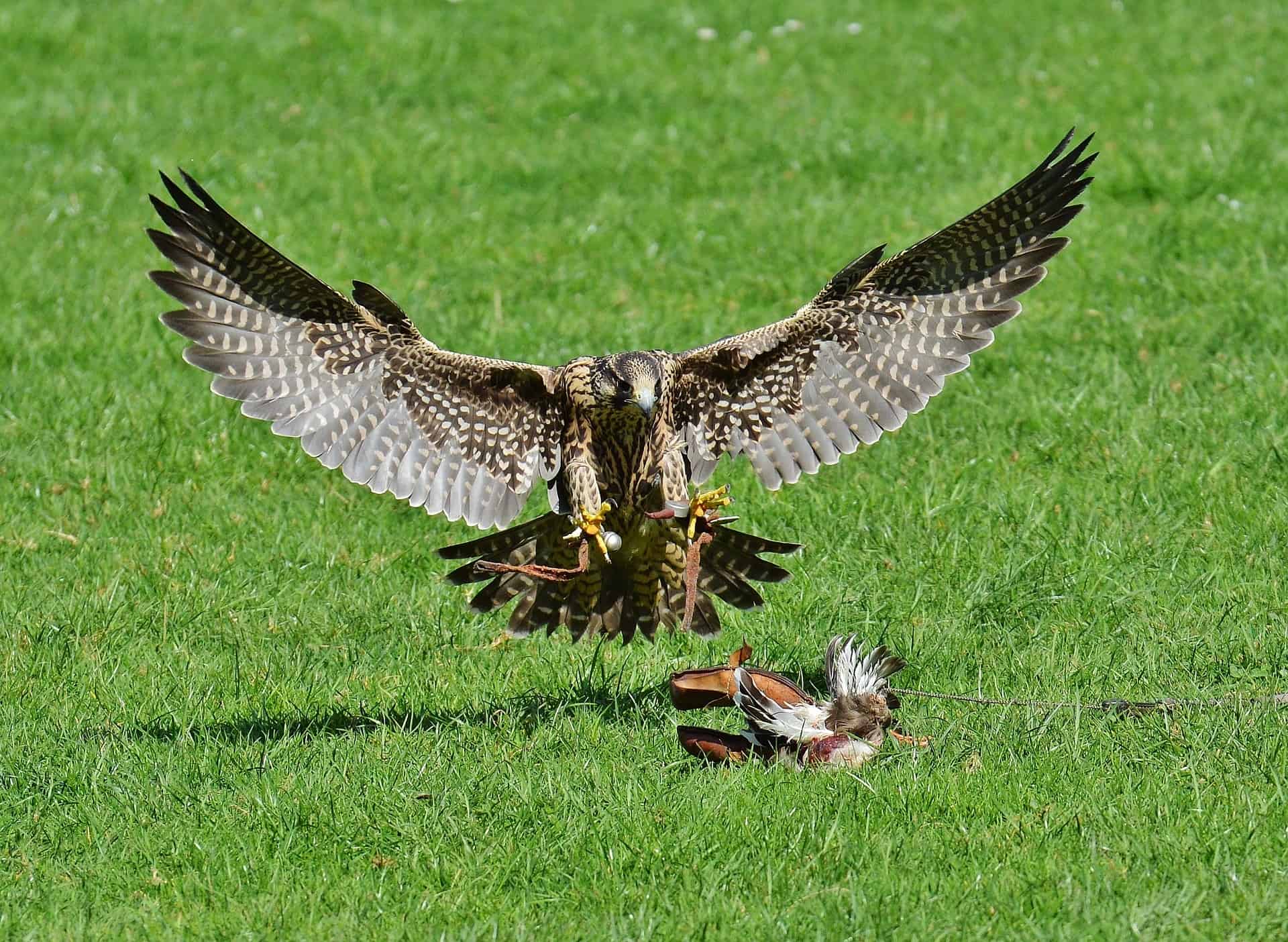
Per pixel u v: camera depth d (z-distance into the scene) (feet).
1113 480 48.57
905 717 36.45
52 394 58.18
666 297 67.31
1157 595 42.04
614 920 27.55
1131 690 37.14
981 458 51.03
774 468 35.58
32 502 50.67
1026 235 33.68
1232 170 75.87
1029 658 39.27
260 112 92.89
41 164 84.28
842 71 98.68
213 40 104.17
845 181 81.00
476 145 87.81
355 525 49.03
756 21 110.11
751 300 66.74
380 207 79.05
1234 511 45.75
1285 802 30.30
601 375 33.24
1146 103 89.15
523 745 35.55
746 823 30.48
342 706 38.86
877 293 34.35
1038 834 29.63
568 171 83.66
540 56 102.37
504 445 34.60
